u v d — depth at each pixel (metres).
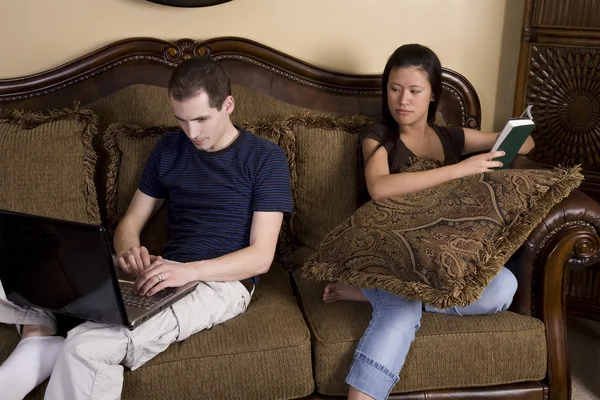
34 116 2.04
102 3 2.29
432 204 1.76
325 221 2.09
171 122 2.14
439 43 2.46
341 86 2.34
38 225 1.43
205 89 1.72
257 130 2.08
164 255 1.88
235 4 2.35
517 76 2.37
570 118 2.33
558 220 1.76
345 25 2.41
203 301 1.68
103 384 1.49
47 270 1.49
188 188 1.89
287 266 2.10
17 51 2.31
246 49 2.30
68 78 2.23
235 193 1.86
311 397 1.71
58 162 1.98
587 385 2.17
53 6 2.28
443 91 2.35
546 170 1.79
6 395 1.49
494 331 1.71
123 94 2.17
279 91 2.33
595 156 2.32
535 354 1.74
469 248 1.64
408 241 1.68
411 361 1.68
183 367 1.60
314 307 1.84
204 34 2.36
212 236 1.85
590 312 2.47
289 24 2.39
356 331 1.71
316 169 2.08
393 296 1.71
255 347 1.63
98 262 1.40
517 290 1.82
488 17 2.44
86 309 1.51
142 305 1.58
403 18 2.42
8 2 2.26
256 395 1.64
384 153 1.99
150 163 1.96
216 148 1.87
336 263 1.79
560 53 2.29
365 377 1.61
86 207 2.03
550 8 2.27
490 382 1.74
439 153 2.10
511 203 1.70
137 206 1.96
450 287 1.59
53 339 1.61
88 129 2.06
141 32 2.33
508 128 1.83
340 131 2.12
